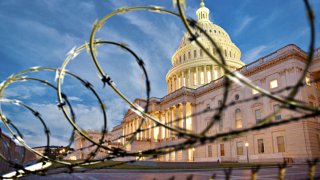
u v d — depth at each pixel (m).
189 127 64.12
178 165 32.34
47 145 5.95
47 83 4.93
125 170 20.75
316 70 42.94
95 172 19.59
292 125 41.34
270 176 14.83
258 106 47.59
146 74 4.49
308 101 41.09
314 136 40.16
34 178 13.79
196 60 85.50
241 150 49.88
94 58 4.36
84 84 4.91
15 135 5.74
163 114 71.19
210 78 83.88
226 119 53.78
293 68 42.50
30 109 5.78
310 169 3.18
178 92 66.94
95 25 3.77
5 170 12.21
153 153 3.93
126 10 3.48
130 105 4.67
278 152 42.88
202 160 57.59
